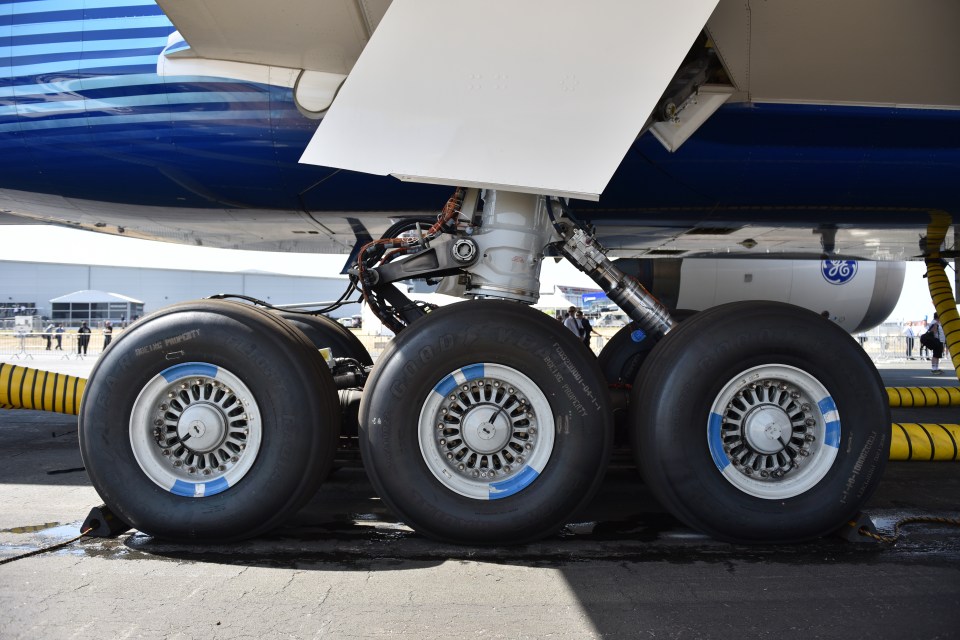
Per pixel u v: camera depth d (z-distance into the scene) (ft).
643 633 6.08
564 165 7.84
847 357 8.26
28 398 12.66
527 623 6.27
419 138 7.84
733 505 8.10
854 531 8.46
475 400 8.53
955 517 9.76
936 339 43.24
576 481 8.12
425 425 8.25
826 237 17.12
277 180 13.05
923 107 11.91
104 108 12.42
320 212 14.37
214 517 8.00
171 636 5.96
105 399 8.15
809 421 8.46
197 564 7.70
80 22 12.39
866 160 12.65
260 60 10.34
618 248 19.02
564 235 10.27
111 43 12.27
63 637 5.92
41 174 13.16
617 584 7.18
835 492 8.20
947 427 11.62
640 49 7.55
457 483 8.22
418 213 14.35
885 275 27.68
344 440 10.06
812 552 8.17
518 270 9.87
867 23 9.42
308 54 10.04
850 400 8.28
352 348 13.65
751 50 9.87
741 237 17.06
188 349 8.13
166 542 8.41
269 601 6.72
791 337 8.15
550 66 7.66
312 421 8.16
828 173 12.84
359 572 7.51
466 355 8.15
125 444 8.16
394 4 7.45
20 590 6.94
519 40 7.59
